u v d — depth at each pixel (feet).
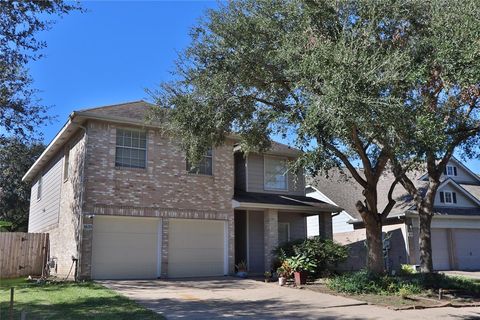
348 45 39.06
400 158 43.88
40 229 84.94
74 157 64.75
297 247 65.21
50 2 47.73
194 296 48.32
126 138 62.95
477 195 104.42
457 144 53.57
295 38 41.83
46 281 57.31
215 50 46.60
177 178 66.23
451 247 93.91
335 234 98.63
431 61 39.55
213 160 70.59
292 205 74.59
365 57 36.01
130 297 45.73
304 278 58.90
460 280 60.59
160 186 64.44
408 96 39.88
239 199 71.41
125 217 61.77
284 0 44.55
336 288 53.83
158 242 63.87
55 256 69.97
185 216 66.08
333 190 105.09
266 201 73.46
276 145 80.69
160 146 65.41
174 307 41.63
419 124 37.35
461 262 94.43
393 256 87.45
